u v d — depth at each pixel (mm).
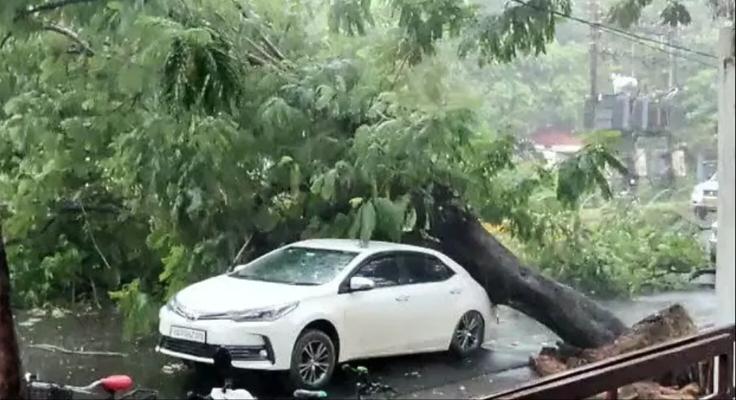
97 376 5336
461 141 6723
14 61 6445
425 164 6781
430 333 6383
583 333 6785
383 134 6629
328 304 5863
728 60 3619
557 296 7000
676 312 6164
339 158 6895
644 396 4320
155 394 4680
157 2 5809
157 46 5414
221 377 5492
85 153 6816
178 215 6730
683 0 7641
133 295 6273
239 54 6465
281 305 5648
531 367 6160
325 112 6895
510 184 7219
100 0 5801
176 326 5680
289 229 7047
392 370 6160
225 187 6773
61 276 6621
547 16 6895
